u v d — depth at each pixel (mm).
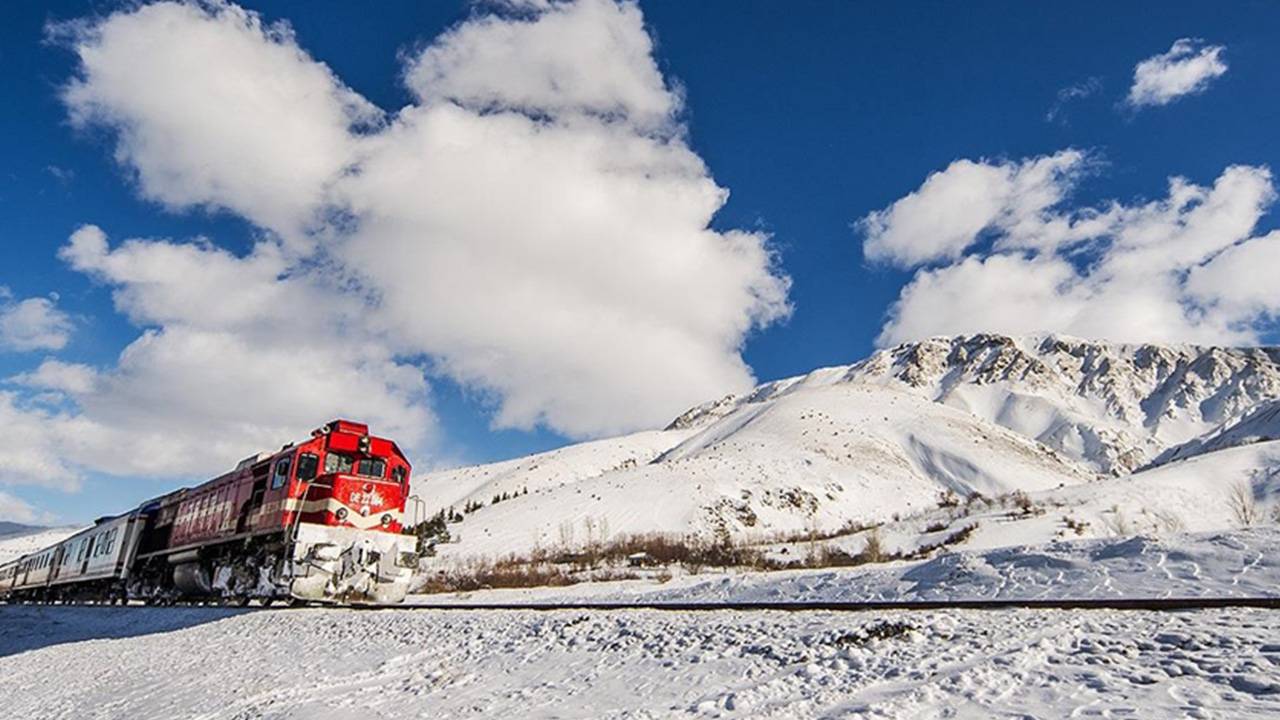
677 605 12578
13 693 14078
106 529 34125
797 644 8328
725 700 6727
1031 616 8555
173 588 28188
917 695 5973
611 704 7422
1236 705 4918
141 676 13562
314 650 13055
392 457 22453
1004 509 65750
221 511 24797
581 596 28219
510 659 10078
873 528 70125
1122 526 54469
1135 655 6434
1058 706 5355
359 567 20578
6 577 50219
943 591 16031
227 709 9805
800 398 183625
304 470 21016
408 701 8828
